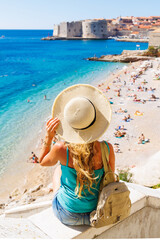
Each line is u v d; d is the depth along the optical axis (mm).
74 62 95188
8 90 51500
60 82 59156
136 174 12508
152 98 40031
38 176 19906
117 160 21062
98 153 2547
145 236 3506
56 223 2768
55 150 2512
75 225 2723
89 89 2588
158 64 71875
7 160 22766
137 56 93062
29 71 76125
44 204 3824
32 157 22641
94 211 2635
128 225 3125
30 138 27531
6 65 89938
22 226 2680
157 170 12539
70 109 2438
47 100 43125
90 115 2424
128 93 44406
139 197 3266
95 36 197375
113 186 2512
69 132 2543
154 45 99062
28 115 35219
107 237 2867
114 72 69750
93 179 2504
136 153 22266
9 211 4000
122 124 29688
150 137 25969
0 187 18609
